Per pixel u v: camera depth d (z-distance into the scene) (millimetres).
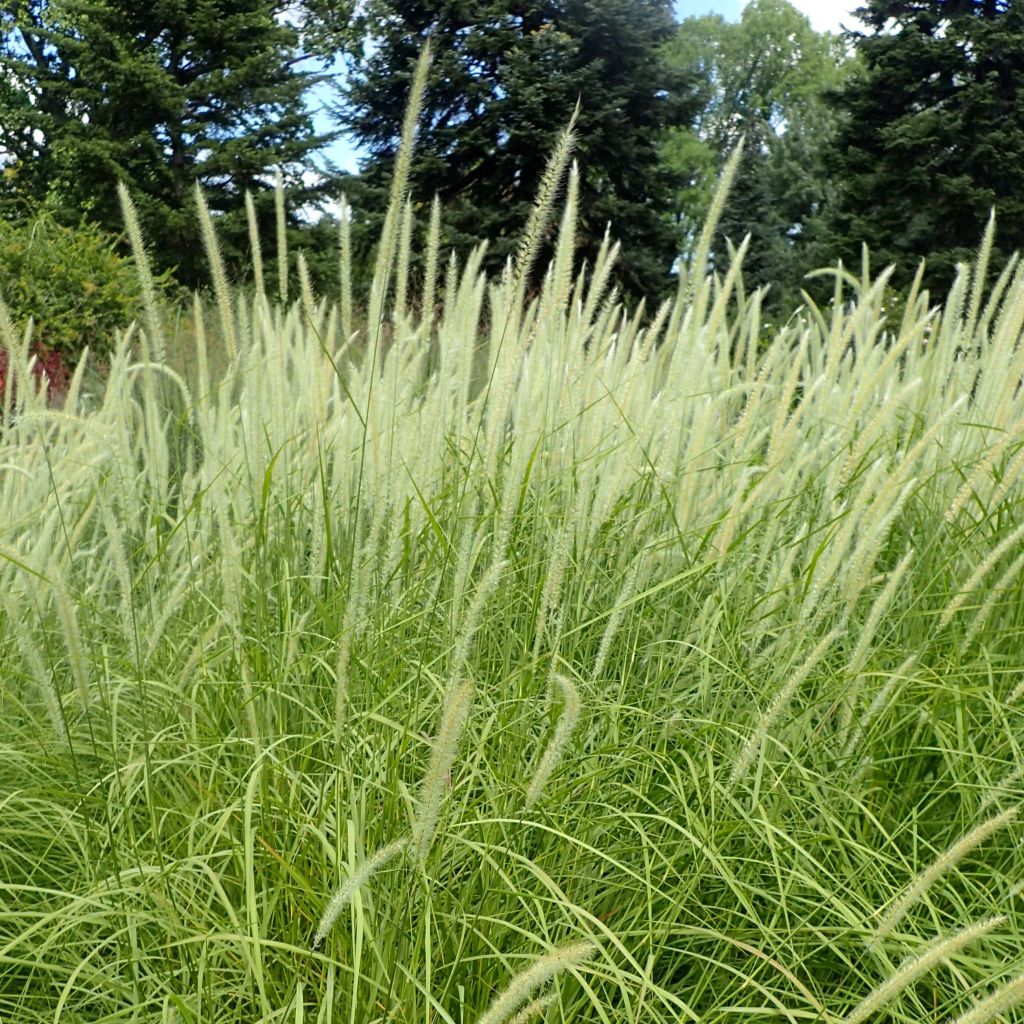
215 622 2760
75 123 28297
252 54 29828
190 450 3424
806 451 3449
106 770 2557
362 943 1805
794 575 3254
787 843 2352
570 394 3273
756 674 2750
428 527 2783
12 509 3564
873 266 26609
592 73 25328
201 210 2938
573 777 2420
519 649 2783
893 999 2055
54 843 2453
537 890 2139
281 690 2488
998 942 2271
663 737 2420
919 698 2783
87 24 28359
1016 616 3031
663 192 27453
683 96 27656
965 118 26047
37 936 2262
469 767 2289
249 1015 1971
